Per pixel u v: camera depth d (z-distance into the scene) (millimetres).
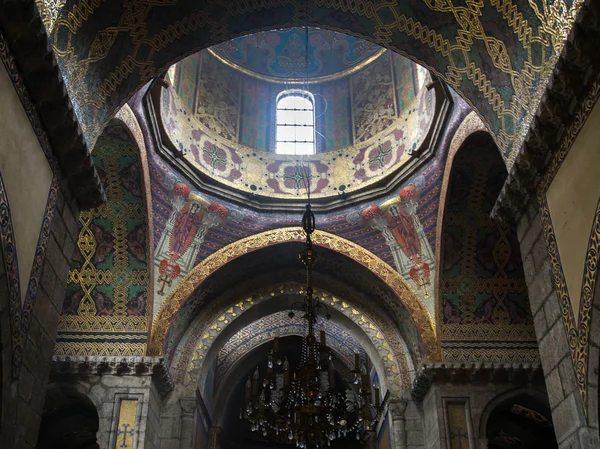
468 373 13414
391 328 15984
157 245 14148
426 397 14305
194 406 15008
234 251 15086
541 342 7453
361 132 16094
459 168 12758
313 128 16672
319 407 11188
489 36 8039
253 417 12500
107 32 7820
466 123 12000
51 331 7234
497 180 12797
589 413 6352
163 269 14234
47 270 7043
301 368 11516
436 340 13773
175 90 14633
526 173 7547
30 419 6711
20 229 6262
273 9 9078
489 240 13641
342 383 23953
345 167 15789
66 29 7133
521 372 13273
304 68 17250
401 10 8742
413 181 14398
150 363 13125
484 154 12328
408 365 15531
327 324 20562
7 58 5957
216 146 15398
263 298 16297
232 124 16078
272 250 15516
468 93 8797
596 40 6004
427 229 14344
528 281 7824
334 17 9289
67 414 14789
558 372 7020
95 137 8070
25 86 6336
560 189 6965
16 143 6141
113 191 12812
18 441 6422
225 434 22141
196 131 15031
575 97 6488
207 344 15703
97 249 13453
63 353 13195
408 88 15367
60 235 7402
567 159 6797
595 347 6227
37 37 6059
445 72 9016
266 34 17109
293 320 20953
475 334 13734
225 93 16328
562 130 6875
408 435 14672
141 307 13609
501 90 8102
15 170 6129
